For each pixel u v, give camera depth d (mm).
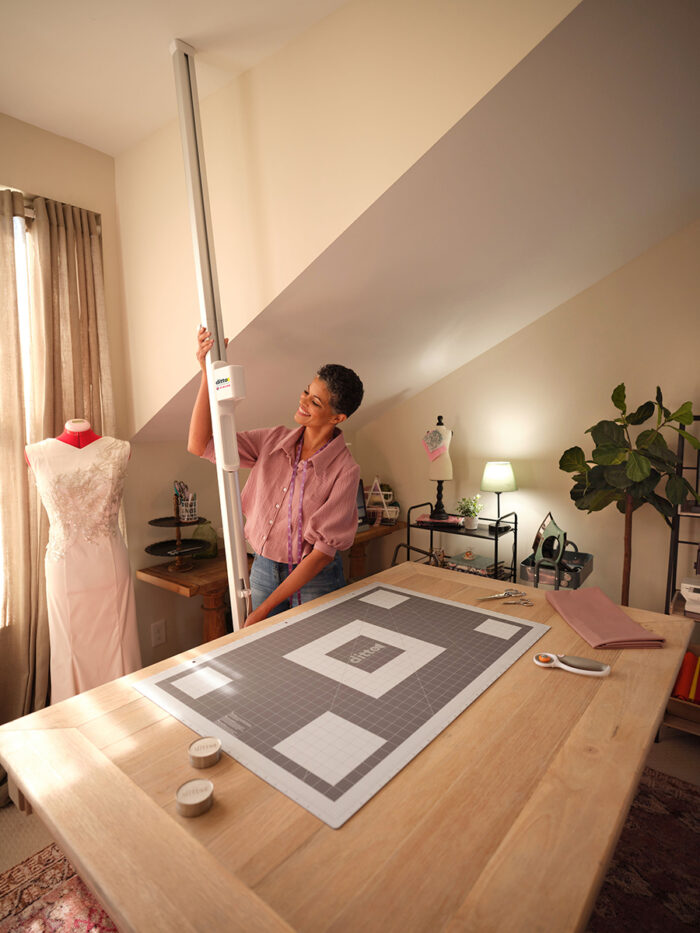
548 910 552
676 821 1856
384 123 1563
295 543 1694
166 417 2514
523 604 1433
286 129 1793
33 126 2221
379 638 1217
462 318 2705
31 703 2268
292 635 1238
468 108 1413
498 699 956
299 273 1813
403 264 2006
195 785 732
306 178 1760
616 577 2951
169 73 1899
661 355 2748
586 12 1253
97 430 2426
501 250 2189
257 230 1920
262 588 1784
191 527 2889
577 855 620
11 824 1915
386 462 3836
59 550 2078
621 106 1630
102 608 2154
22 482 2189
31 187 2225
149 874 604
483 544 3434
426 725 875
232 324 2037
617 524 2924
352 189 1652
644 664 1091
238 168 1955
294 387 2719
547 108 1517
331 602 1453
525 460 3217
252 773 771
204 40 1728
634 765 776
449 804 703
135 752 826
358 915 551
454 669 1064
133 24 1639
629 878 1622
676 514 2439
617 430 2449
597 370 2938
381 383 3125
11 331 2146
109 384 2461
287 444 1729
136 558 2688
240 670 1075
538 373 3129
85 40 1708
